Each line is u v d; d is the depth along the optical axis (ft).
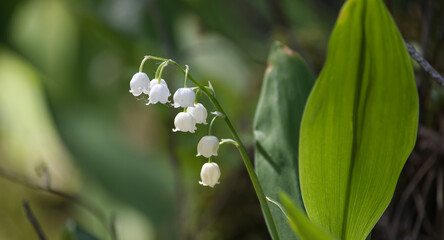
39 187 1.56
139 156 2.65
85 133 2.76
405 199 1.53
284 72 1.38
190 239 1.79
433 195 1.57
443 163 1.52
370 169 1.18
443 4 1.47
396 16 1.59
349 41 1.11
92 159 2.66
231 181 1.76
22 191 2.78
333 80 1.13
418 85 1.48
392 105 1.14
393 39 1.10
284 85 1.37
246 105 2.09
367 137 1.16
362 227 1.22
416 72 1.54
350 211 1.21
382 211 1.21
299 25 2.44
